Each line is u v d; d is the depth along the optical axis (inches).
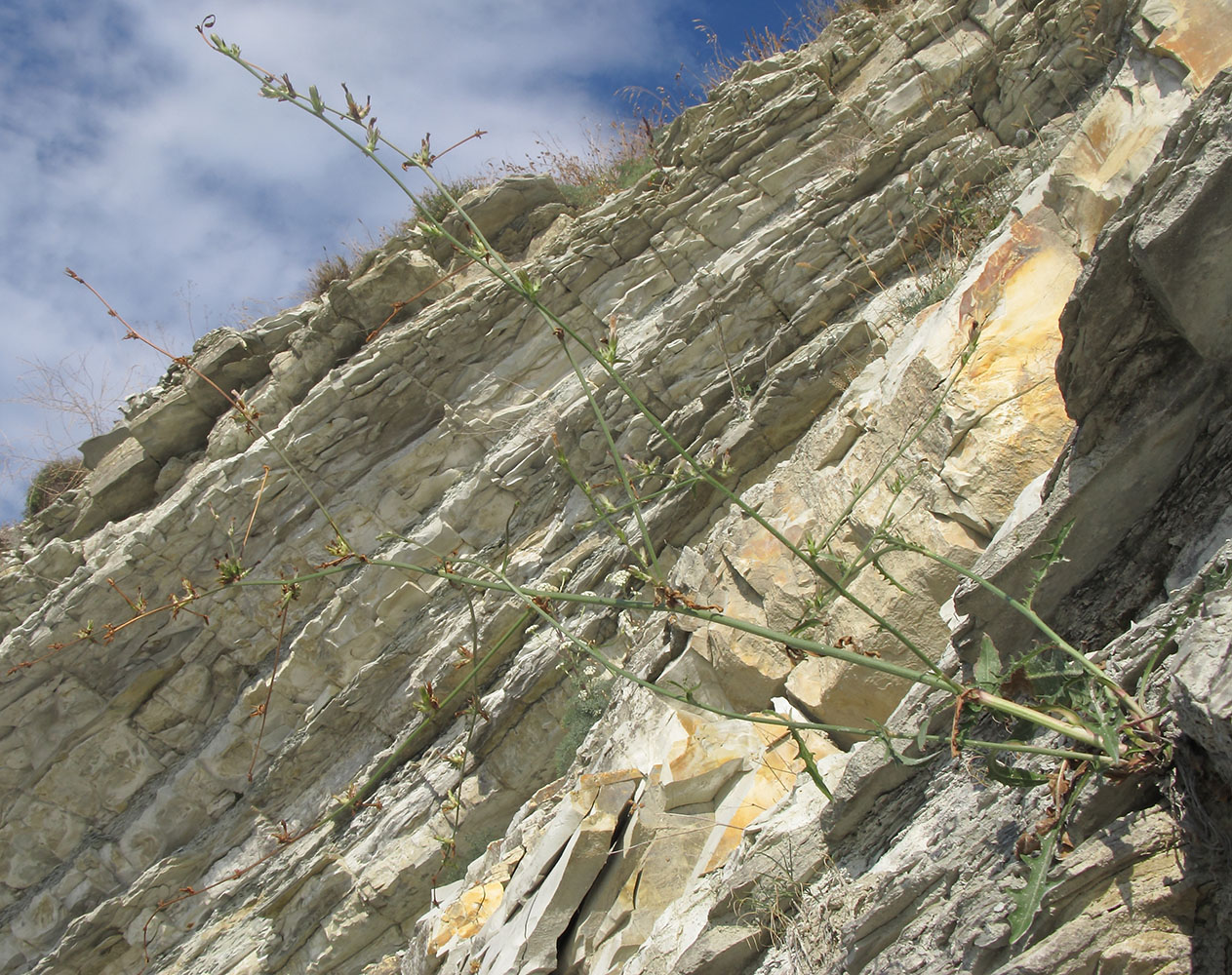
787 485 242.4
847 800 141.2
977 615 130.3
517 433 418.9
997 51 383.2
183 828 430.9
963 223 345.7
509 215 516.4
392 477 430.6
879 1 471.5
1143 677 98.5
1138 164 186.4
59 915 431.2
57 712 443.8
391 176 93.2
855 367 326.6
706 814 193.9
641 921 182.2
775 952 142.3
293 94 91.0
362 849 364.5
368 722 406.3
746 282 380.5
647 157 523.2
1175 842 92.6
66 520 502.6
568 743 329.7
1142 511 124.3
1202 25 192.4
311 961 358.9
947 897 112.9
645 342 400.8
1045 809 106.6
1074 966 91.7
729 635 226.1
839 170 396.8
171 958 397.4
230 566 96.2
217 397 483.8
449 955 228.7
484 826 349.7
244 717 426.9
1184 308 113.6
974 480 185.3
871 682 196.7
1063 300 192.5
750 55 521.7
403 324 458.3
